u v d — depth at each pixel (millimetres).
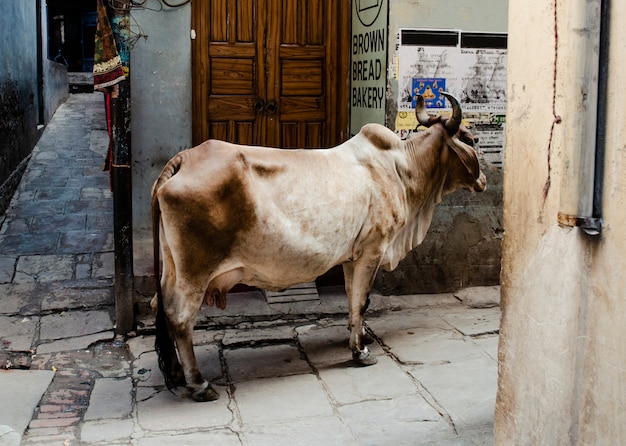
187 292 3996
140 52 5719
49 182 8422
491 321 5363
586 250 2369
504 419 2902
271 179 4070
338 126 6383
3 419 3803
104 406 4023
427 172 4785
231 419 3887
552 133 2531
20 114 8758
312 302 5562
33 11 10445
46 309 5352
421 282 5945
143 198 5902
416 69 5699
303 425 3824
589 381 2381
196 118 6027
